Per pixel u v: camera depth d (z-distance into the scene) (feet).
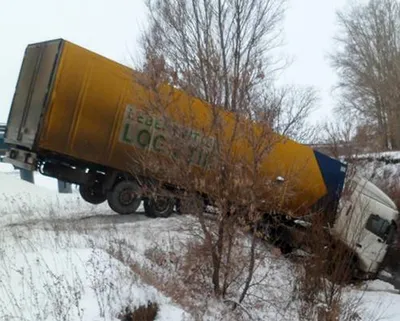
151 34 41.47
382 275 51.34
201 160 26.21
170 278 25.55
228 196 25.59
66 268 23.81
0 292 21.35
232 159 25.77
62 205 49.93
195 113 26.61
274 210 28.32
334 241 33.58
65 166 41.09
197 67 27.91
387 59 137.39
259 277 27.94
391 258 51.60
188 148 26.22
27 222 37.19
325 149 64.90
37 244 28.45
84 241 29.78
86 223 35.91
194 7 43.62
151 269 25.91
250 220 26.13
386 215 47.47
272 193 27.58
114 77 39.27
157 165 27.50
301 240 31.65
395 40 138.82
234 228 25.93
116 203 41.83
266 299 27.71
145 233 33.19
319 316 28.40
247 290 26.89
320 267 29.78
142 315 21.29
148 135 37.73
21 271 21.97
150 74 26.89
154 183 31.63
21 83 40.96
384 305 37.93
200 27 41.50
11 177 64.59
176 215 40.29
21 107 40.32
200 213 26.21
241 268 26.63
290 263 30.50
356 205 45.50
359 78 143.13
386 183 69.77
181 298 24.02
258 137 26.21
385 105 131.95
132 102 39.65
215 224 26.08
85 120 38.52
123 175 42.34
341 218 44.14
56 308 19.69
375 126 130.72
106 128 39.34
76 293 20.24
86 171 42.01
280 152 39.58
